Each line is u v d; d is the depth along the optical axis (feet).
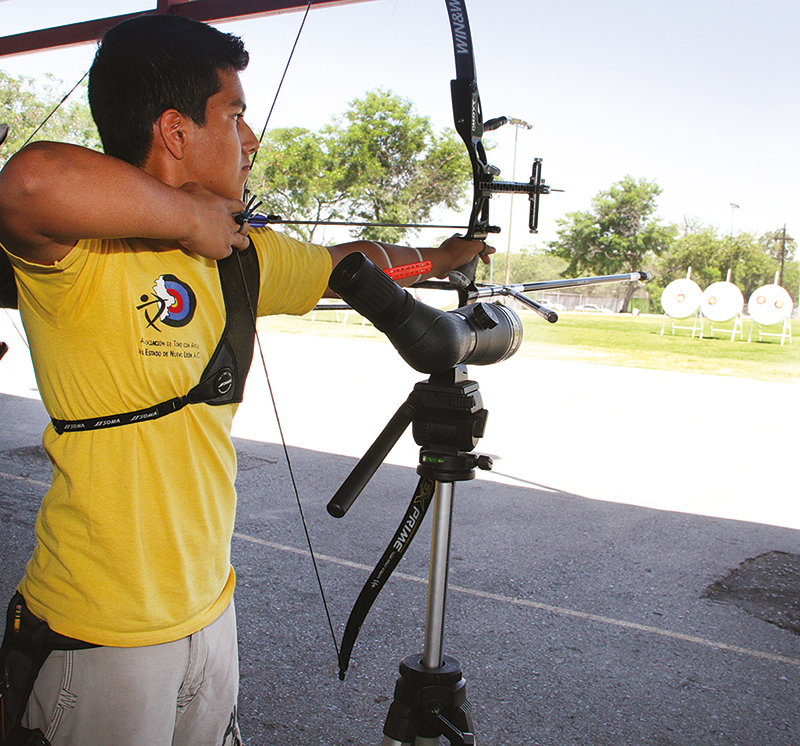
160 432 3.05
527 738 6.62
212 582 3.30
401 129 99.04
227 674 3.48
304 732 6.56
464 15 4.28
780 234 121.70
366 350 40.50
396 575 10.10
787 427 21.75
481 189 4.37
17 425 18.06
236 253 3.33
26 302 2.93
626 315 109.40
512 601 9.41
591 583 10.05
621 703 7.20
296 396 24.95
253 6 15.19
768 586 10.08
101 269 2.83
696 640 8.52
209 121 3.11
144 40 3.01
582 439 19.42
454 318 3.48
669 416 23.21
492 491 14.32
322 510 12.71
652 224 118.93
